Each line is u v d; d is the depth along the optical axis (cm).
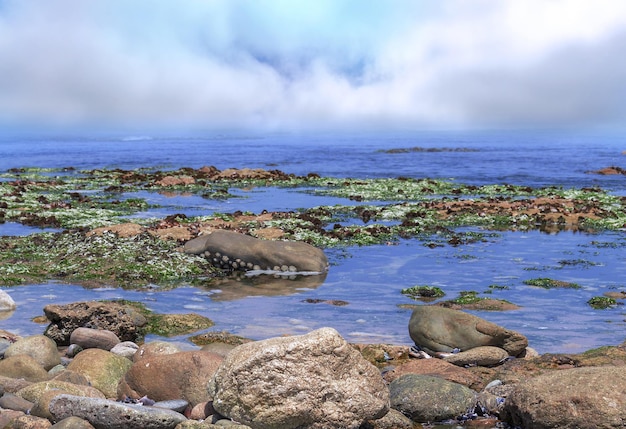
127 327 1602
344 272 2398
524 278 2295
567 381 1103
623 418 1036
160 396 1195
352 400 1058
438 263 2547
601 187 5725
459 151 14325
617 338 1617
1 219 3438
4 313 1805
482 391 1247
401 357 1492
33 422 1027
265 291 2108
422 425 1150
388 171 7731
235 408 1055
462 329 1493
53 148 17300
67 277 2220
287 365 1046
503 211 3878
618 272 2388
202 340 1569
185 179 5691
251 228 3170
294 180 5991
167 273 2272
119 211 3875
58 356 1405
